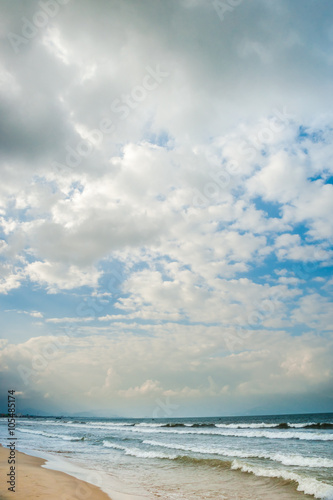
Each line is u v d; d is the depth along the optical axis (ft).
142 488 36.42
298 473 43.19
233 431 130.72
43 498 28.63
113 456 64.90
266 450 70.49
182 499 31.45
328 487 33.53
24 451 72.13
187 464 53.57
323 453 63.31
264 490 35.27
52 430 164.14
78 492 32.73
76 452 71.77
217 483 39.06
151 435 120.16
